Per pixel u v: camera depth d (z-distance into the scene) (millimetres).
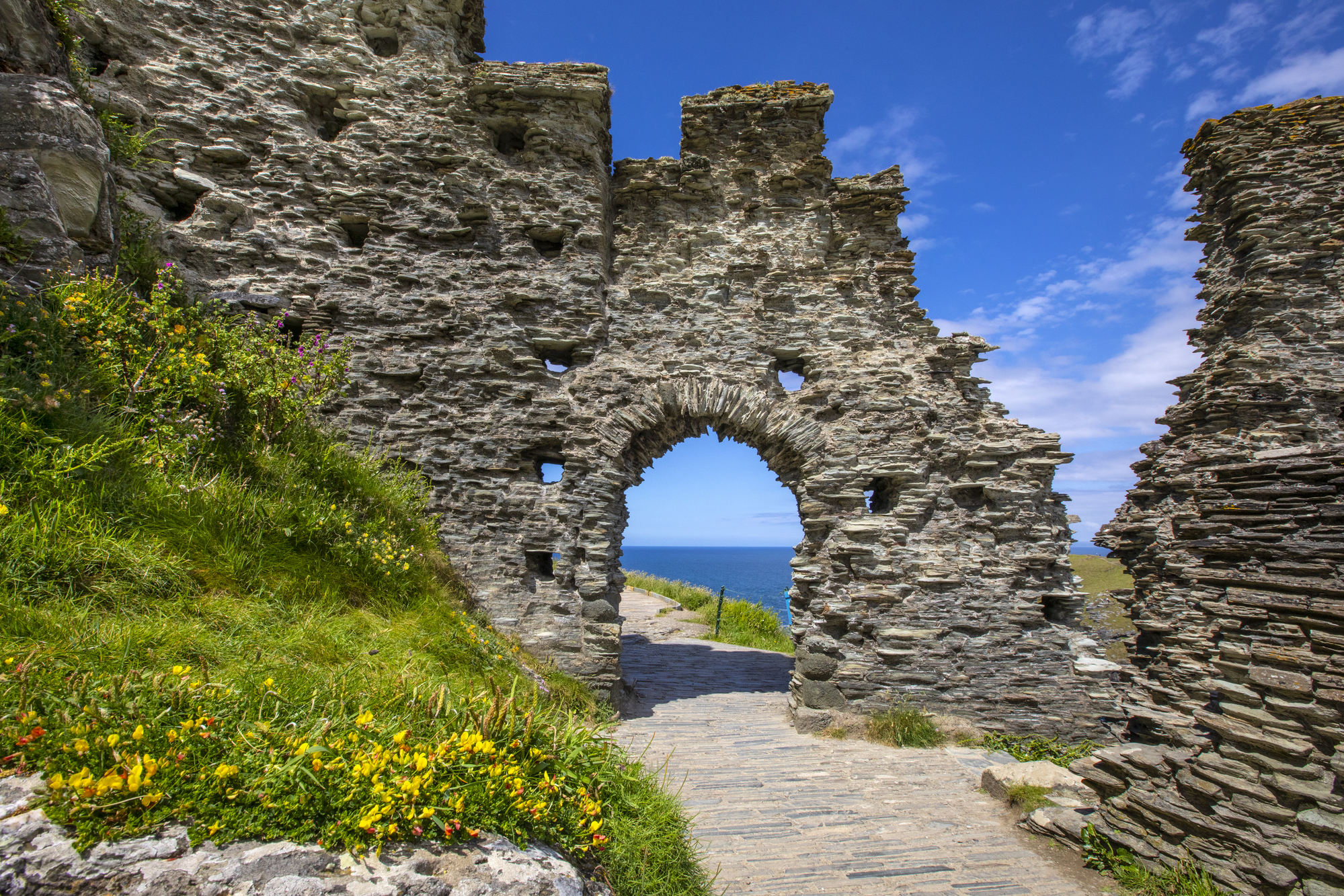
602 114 10711
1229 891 4402
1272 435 8844
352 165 9664
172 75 9023
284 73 9648
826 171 10312
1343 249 9406
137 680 3059
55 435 4184
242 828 2521
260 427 6492
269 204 9289
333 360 7559
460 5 10570
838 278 10023
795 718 8750
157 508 4523
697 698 10219
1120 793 5477
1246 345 9539
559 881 2871
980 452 9242
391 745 3176
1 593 3326
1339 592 4207
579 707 7820
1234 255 10117
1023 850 5473
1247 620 4797
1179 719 5504
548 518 9211
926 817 6125
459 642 6008
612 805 4152
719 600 17078
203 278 8680
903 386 9547
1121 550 10164
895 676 8766
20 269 5035
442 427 9109
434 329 9406
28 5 6211
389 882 2508
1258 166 9828
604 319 9828
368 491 7430
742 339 9859
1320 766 4188
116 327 5262
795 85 10547
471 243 9750
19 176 5344
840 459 9398
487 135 10102
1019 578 8961
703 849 5340
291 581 5074
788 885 4824
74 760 2447
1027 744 8312
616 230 10578
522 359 9445
